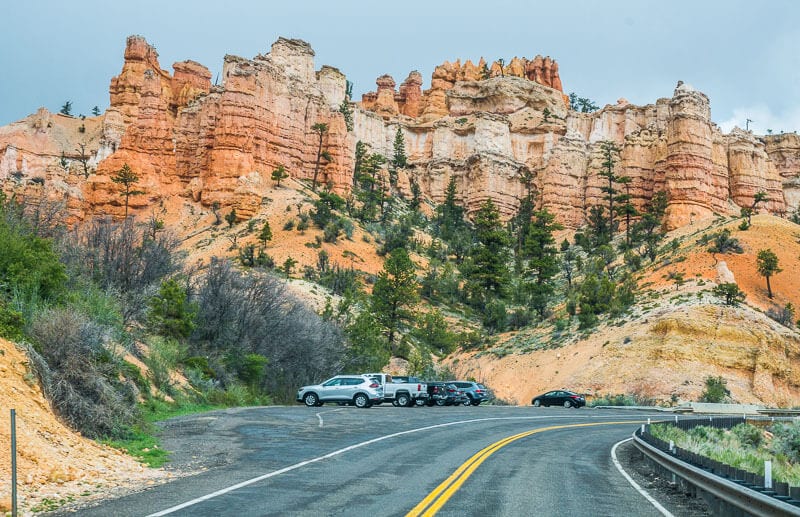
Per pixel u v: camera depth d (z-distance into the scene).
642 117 177.25
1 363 16.08
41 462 13.12
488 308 100.94
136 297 36.66
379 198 154.00
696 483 13.12
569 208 163.50
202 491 12.45
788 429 31.94
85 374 18.97
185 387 33.31
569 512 11.62
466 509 11.48
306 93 156.75
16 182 146.75
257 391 42.47
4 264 25.23
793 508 8.71
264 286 48.25
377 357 61.31
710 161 140.25
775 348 68.12
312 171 154.00
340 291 93.25
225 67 148.88
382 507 11.38
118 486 12.89
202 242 120.38
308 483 13.62
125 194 133.75
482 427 28.75
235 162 135.75
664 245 115.75
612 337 73.56
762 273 85.88
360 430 24.86
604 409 52.28
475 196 169.25
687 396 62.00
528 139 186.75
